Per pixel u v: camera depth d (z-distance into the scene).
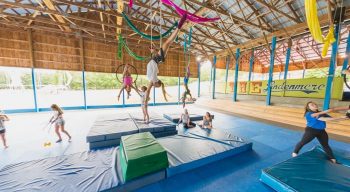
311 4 2.13
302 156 2.92
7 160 3.20
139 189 2.36
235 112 9.23
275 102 8.08
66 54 8.94
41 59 8.37
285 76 7.60
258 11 7.09
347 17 5.11
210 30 9.99
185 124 5.40
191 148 3.42
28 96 13.41
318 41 2.88
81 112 8.90
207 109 10.65
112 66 10.37
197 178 2.65
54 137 4.57
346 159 2.80
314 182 2.13
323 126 2.88
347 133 4.62
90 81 19.72
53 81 19.05
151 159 2.45
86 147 3.87
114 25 7.13
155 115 6.32
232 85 11.39
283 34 6.99
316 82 6.28
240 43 10.38
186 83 6.15
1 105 9.79
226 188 2.41
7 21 7.01
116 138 3.96
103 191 2.10
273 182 2.31
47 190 2.08
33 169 2.57
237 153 3.55
